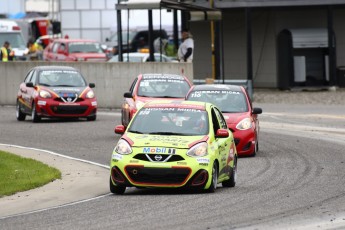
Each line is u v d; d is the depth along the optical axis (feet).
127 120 258.57
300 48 437.99
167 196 156.25
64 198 158.61
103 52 513.86
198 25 463.83
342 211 139.23
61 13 555.28
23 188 168.14
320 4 411.13
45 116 309.22
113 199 154.20
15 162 204.13
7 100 390.01
